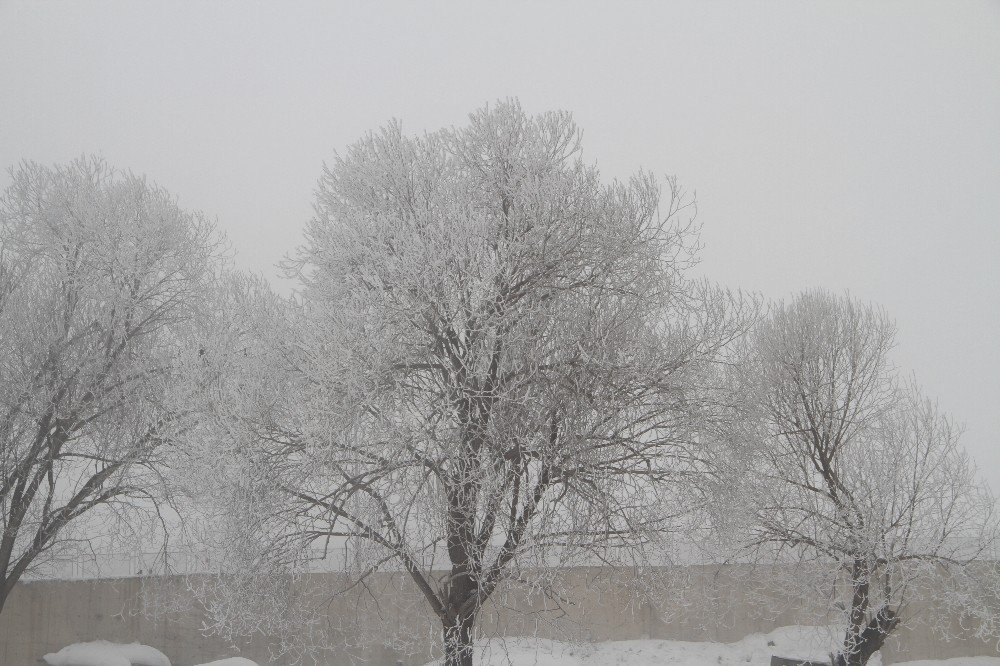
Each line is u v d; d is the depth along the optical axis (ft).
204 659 74.79
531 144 55.72
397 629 75.72
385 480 48.80
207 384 58.29
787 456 71.10
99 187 78.89
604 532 49.52
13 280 75.20
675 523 52.90
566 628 78.38
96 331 73.97
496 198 55.47
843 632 73.51
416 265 50.08
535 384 51.16
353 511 49.70
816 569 69.51
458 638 49.75
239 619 53.57
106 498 70.54
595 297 53.98
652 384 52.11
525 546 47.98
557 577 51.24
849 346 73.31
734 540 63.21
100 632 75.15
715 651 81.15
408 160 56.13
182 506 70.44
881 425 70.18
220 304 72.13
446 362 51.60
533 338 51.21
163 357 74.43
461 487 46.78
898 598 66.95
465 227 51.21
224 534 52.11
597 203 54.95
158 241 77.00
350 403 47.85
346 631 75.51
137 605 75.41
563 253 52.95
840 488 69.31
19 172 78.48
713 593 78.23
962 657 84.17
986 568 68.39
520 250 50.96
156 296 77.51
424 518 47.52
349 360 47.93
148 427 71.20
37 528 71.00
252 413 50.93
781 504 69.67
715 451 53.52
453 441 47.83
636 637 81.66
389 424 47.37
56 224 77.36
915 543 67.41
